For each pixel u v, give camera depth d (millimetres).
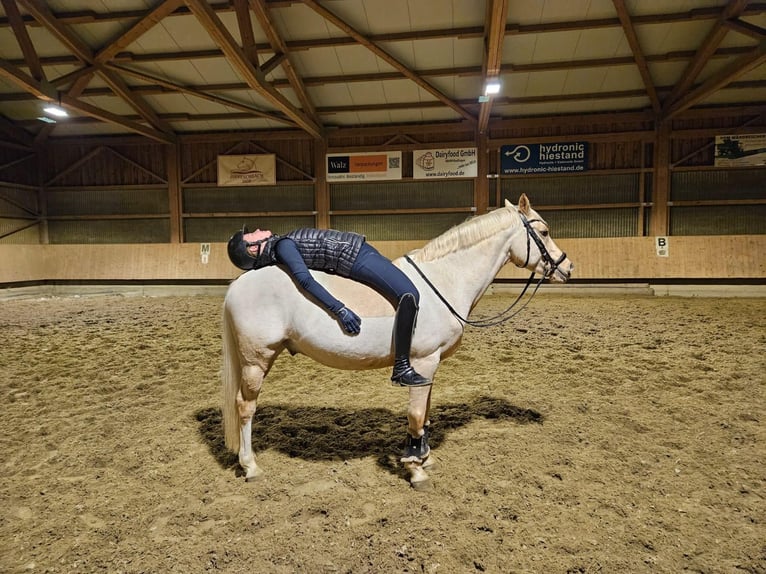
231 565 1823
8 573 1799
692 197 10109
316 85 9578
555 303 8734
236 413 2479
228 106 10344
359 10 7500
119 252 11477
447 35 7949
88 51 8242
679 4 7250
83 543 1965
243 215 11477
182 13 7590
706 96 8562
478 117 10359
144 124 11062
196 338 5980
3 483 2455
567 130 10469
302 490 2365
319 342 2271
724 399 3533
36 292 11219
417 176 10914
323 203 11234
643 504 2193
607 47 8312
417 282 2385
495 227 2512
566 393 3775
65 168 11820
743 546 1897
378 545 1918
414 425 2369
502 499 2240
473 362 4785
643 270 9906
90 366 4652
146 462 2684
